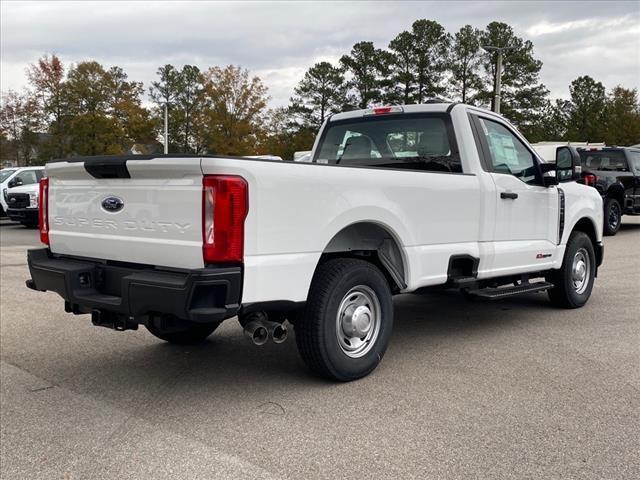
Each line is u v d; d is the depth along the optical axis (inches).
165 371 200.5
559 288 277.0
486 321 261.7
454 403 167.5
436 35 2310.5
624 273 380.8
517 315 272.7
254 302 156.9
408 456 137.0
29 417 163.8
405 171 194.9
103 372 200.5
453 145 227.6
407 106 240.5
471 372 193.6
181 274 156.9
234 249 151.5
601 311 279.3
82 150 1817.2
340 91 2501.2
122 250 171.5
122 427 156.1
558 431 149.0
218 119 1859.0
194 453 140.5
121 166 165.5
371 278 186.9
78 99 1850.4
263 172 156.1
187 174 154.0
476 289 228.1
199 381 189.8
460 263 221.1
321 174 169.5
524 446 141.3
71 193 186.4
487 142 233.0
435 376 190.1
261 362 208.5
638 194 618.8
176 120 2235.5
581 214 280.1
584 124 2669.8
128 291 159.8
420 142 236.5
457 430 150.1
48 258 196.2
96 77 1905.8
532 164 255.4
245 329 167.0
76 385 188.4
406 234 194.1
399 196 191.2
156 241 161.8
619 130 2237.9
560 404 165.8
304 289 166.9
